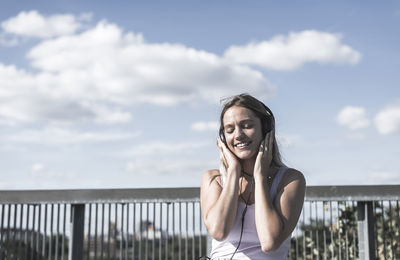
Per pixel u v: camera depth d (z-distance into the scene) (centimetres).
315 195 404
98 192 400
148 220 401
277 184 161
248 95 167
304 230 407
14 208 397
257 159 158
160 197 399
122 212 403
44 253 395
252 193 163
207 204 166
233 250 156
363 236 414
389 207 414
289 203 154
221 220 151
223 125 168
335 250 442
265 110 169
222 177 168
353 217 464
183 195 399
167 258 395
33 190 398
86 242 400
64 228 400
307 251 466
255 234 155
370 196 405
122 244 399
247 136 161
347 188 406
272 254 153
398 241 442
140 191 401
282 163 169
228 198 154
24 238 396
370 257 405
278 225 146
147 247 397
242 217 157
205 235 395
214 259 158
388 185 409
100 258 397
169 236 398
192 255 392
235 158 162
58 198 398
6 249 389
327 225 463
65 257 399
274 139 167
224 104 167
